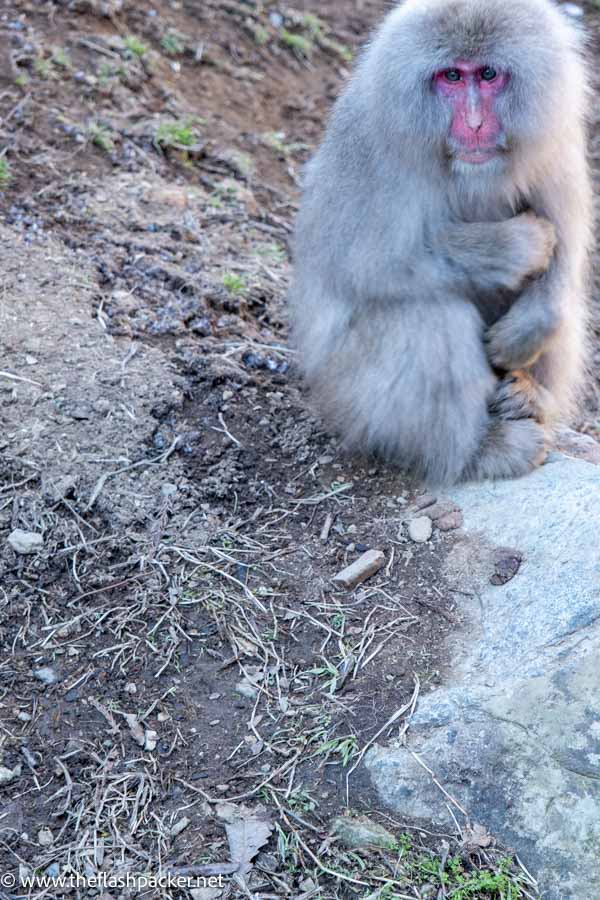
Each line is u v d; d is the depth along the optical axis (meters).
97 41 3.13
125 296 2.58
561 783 1.93
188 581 2.16
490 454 2.27
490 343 2.27
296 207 3.02
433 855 1.90
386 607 2.12
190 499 2.26
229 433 2.37
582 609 2.05
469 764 1.95
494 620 2.08
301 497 2.29
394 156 2.15
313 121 3.28
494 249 2.17
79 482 2.25
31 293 2.52
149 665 2.07
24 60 3.01
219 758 1.98
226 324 2.59
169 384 2.40
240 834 1.91
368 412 2.29
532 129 2.12
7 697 2.04
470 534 2.20
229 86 3.27
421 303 2.21
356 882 1.87
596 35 3.51
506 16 2.08
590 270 3.02
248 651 2.09
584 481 2.22
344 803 1.94
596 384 2.81
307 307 2.34
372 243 2.19
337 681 2.05
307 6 3.69
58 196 2.76
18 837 1.91
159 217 2.79
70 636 2.11
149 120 3.03
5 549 2.18
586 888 1.87
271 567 2.18
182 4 3.40
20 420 2.30
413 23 2.11
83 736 2.00
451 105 2.11
